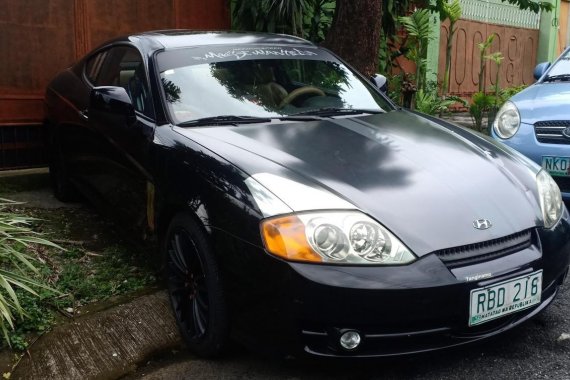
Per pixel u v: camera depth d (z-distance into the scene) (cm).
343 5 608
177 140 324
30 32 586
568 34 1416
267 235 255
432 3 949
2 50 574
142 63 386
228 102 360
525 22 1266
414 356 259
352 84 412
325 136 325
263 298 257
